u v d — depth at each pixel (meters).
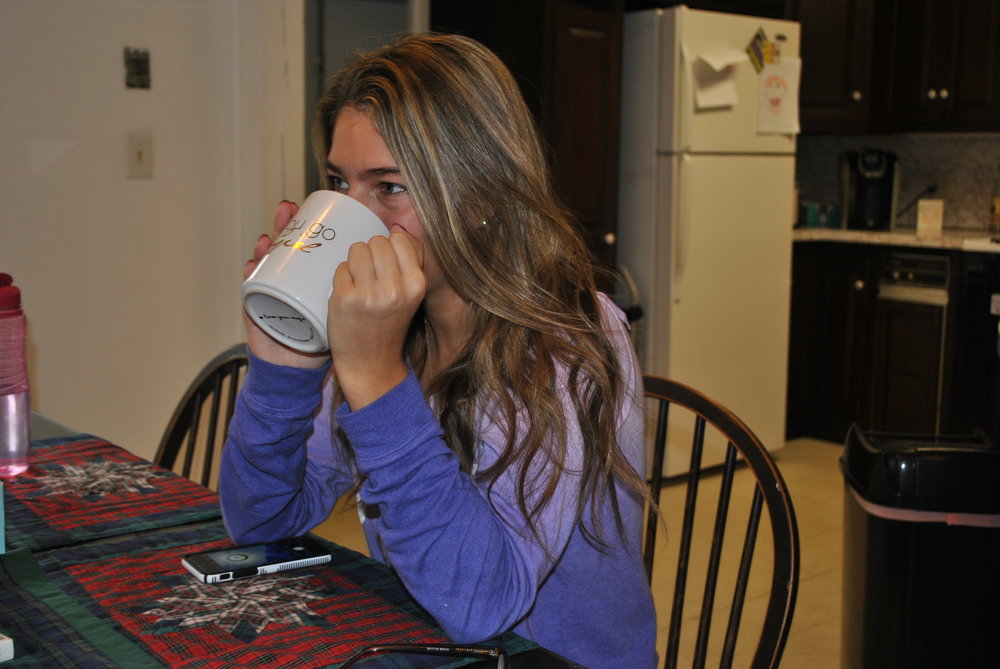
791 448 4.19
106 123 2.76
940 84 4.09
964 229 4.31
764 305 3.87
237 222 3.05
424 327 1.07
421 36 0.94
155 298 2.92
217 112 2.96
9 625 0.82
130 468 1.29
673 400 1.24
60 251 2.72
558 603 0.97
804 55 4.07
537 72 3.27
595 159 3.47
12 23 2.57
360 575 0.96
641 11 3.54
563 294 0.95
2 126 2.59
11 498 1.17
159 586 0.91
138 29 2.78
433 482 0.84
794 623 2.58
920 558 1.87
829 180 4.71
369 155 0.88
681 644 2.43
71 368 2.79
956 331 3.76
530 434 0.89
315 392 1.00
